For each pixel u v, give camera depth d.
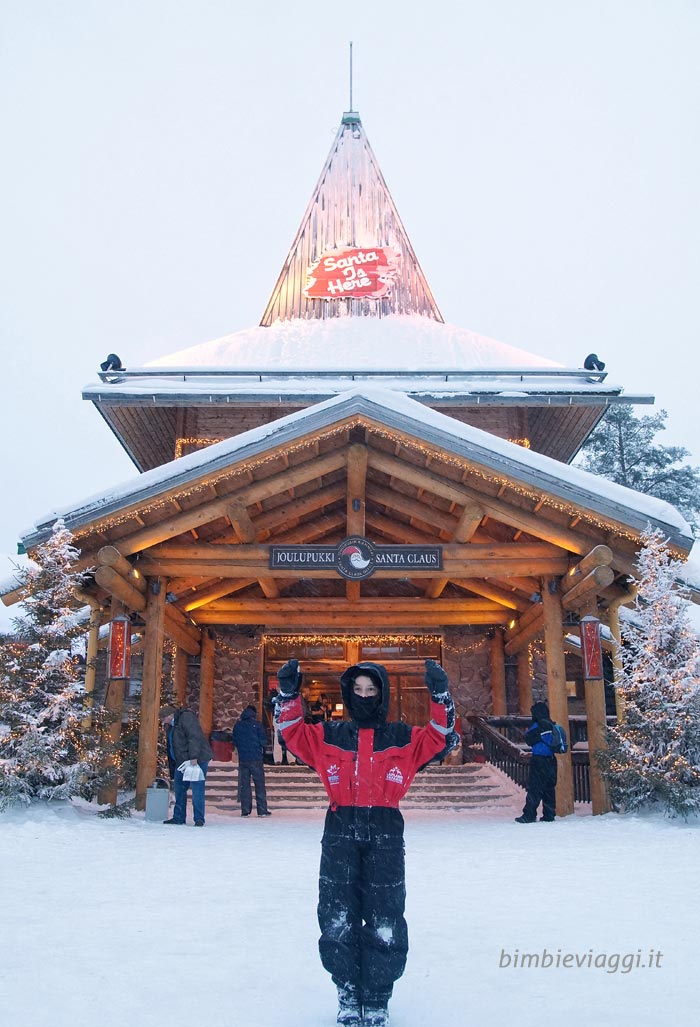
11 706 11.11
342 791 3.69
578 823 11.19
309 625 19.53
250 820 13.33
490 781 16.55
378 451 13.83
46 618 11.84
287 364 23.14
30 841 8.70
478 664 20.31
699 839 9.03
